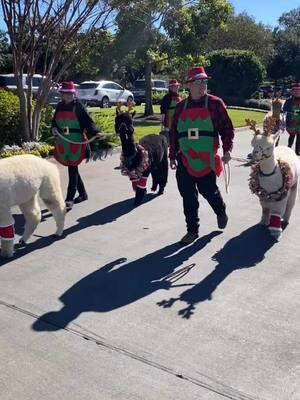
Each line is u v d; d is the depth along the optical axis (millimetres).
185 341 3961
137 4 18609
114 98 29266
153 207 7730
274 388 3389
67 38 12172
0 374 3559
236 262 5523
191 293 4793
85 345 3914
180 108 5973
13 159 5727
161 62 23578
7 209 5555
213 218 7020
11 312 4441
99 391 3375
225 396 3314
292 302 4609
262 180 6031
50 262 5566
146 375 3537
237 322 4250
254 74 31484
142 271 5305
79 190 8078
